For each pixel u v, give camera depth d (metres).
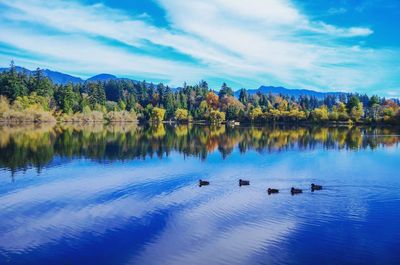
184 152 71.50
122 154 68.25
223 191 41.16
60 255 25.75
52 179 47.25
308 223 31.03
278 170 53.28
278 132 125.94
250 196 39.09
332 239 27.84
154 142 88.94
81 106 185.38
